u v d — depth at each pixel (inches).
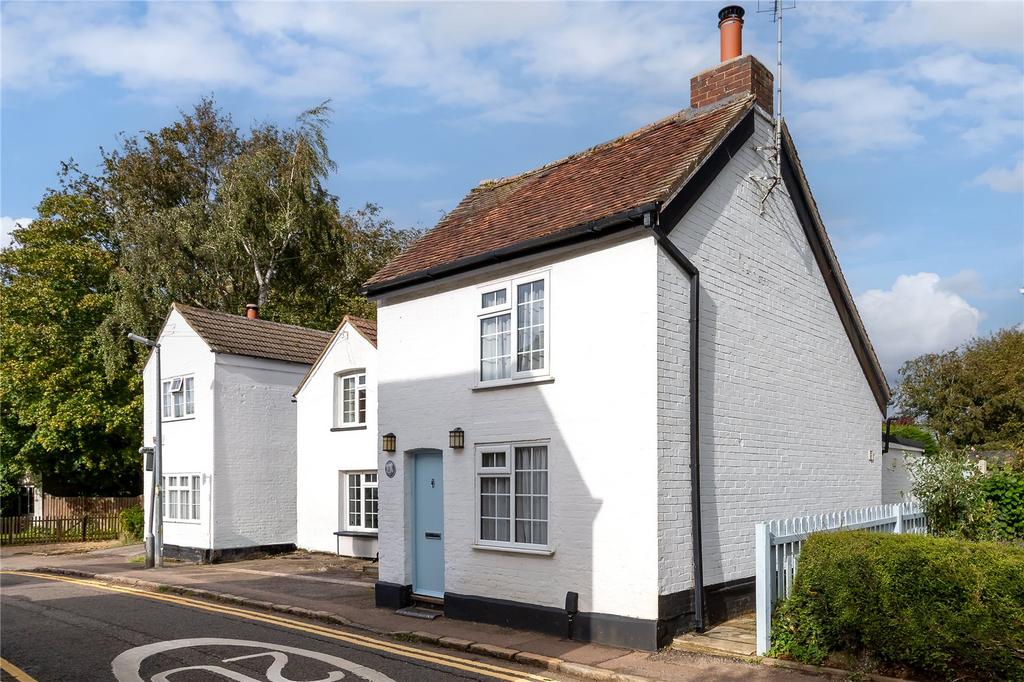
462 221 583.8
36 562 914.7
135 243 1274.6
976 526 498.6
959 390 1502.2
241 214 1246.3
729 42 517.7
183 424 912.9
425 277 507.8
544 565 428.1
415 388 523.8
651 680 322.3
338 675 345.1
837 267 570.3
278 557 867.4
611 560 397.1
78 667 366.6
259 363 913.5
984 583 281.1
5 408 1309.1
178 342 933.2
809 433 526.9
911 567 297.9
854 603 311.1
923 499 512.4
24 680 344.5
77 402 1190.9
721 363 442.9
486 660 376.8
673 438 395.9
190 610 534.0
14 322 1204.5
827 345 563.8
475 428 478.3
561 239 425.1
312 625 473.4
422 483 522.3
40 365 1185.4
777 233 512.1
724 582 423.2
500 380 464.8
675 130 500.1
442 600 494.0
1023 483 536.4
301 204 1280.8
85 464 1268.5
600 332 416.8
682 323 410.3
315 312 1369.3
